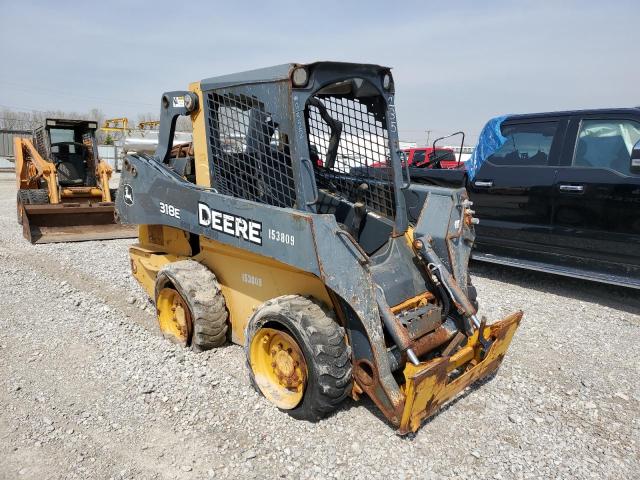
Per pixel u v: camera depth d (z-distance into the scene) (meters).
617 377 4.09
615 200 5.46
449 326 3.61
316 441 3.12
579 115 5.93
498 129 6.64
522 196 6.21
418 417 2.99
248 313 4.04
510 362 4.31
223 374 3.88
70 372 3.95
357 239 4.06
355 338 3.16
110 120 27.95
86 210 9.34
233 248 3.98
